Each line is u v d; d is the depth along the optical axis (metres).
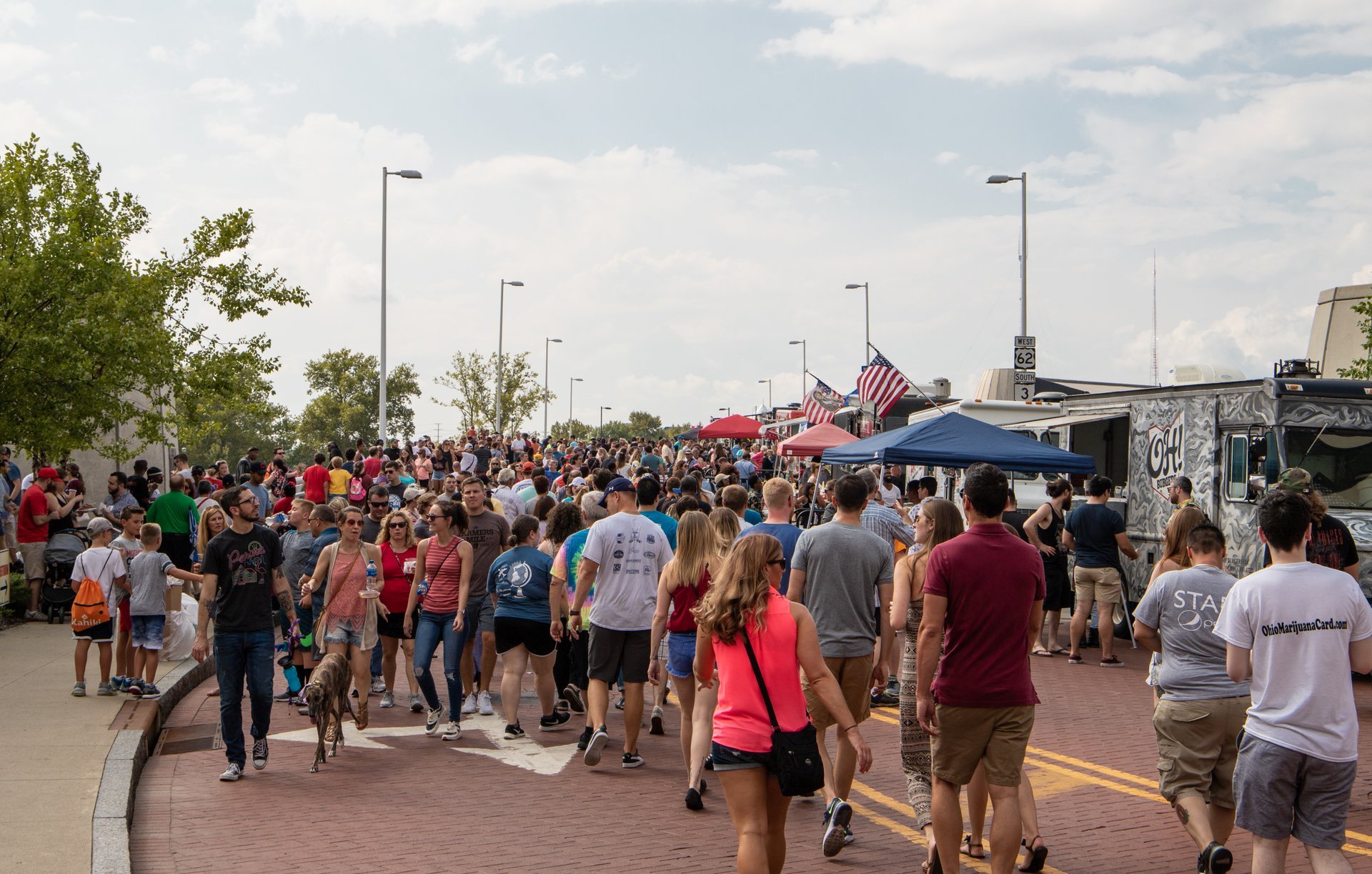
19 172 17.05
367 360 117.31
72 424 16.48
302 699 10.86
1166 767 5.74
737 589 4.82
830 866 6.17
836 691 4.82
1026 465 12.64
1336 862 4.62
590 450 43.06
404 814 7.28
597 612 8.38
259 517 8.50
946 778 5.30
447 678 9.42
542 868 6.23
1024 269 26.36
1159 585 5.82
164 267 20.05
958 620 5.23
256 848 6.59
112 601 10.59
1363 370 19.72
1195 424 13.91
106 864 6.00
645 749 9.15
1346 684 4.67
